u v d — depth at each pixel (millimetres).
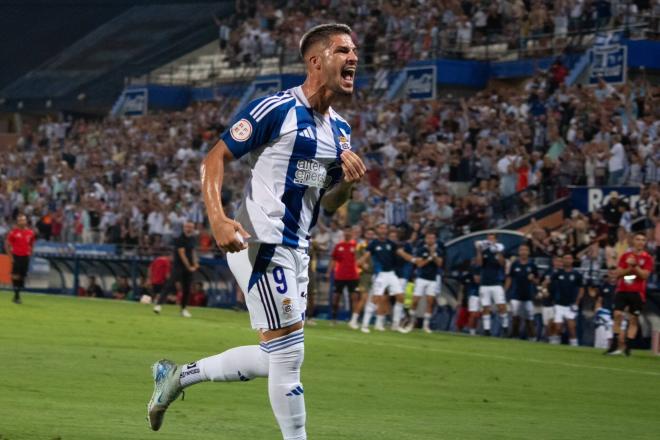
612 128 42906
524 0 56344
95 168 63469
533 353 30156
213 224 9250
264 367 9883
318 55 9703
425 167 47594
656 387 21938
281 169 9641
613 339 31656
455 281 40375
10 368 18719
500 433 13711
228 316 40344
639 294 31391
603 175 41750
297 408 9586
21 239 40188
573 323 36094
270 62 69438
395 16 60594
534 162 44375
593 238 37625
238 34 72750
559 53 53031
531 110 48062
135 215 54406
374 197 47219
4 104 80875
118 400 15125
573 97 45594
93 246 53781
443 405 16844
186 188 55406
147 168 60688
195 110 65875
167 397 10453
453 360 26062
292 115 9602
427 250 38062
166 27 83938
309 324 38875
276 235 9570
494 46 57281
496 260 38000
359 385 19219
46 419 12820
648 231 36594
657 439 13828
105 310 39375
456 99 55250
